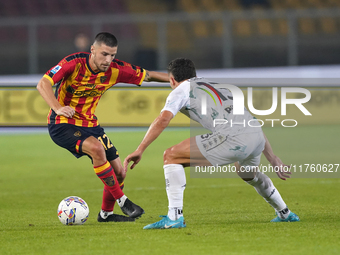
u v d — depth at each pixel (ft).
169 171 45.21
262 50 195.31
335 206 60.80
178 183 45.32
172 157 45.14
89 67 51.96
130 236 42.91
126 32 214.90
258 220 51.47
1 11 222.28
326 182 85.30
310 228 45.37
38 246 39.88
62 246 39.63
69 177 96.53
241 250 36.86
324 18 202.39
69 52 197.88
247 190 78.33
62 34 205.05
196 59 200.75
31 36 167.43
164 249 37.50
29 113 135.54
